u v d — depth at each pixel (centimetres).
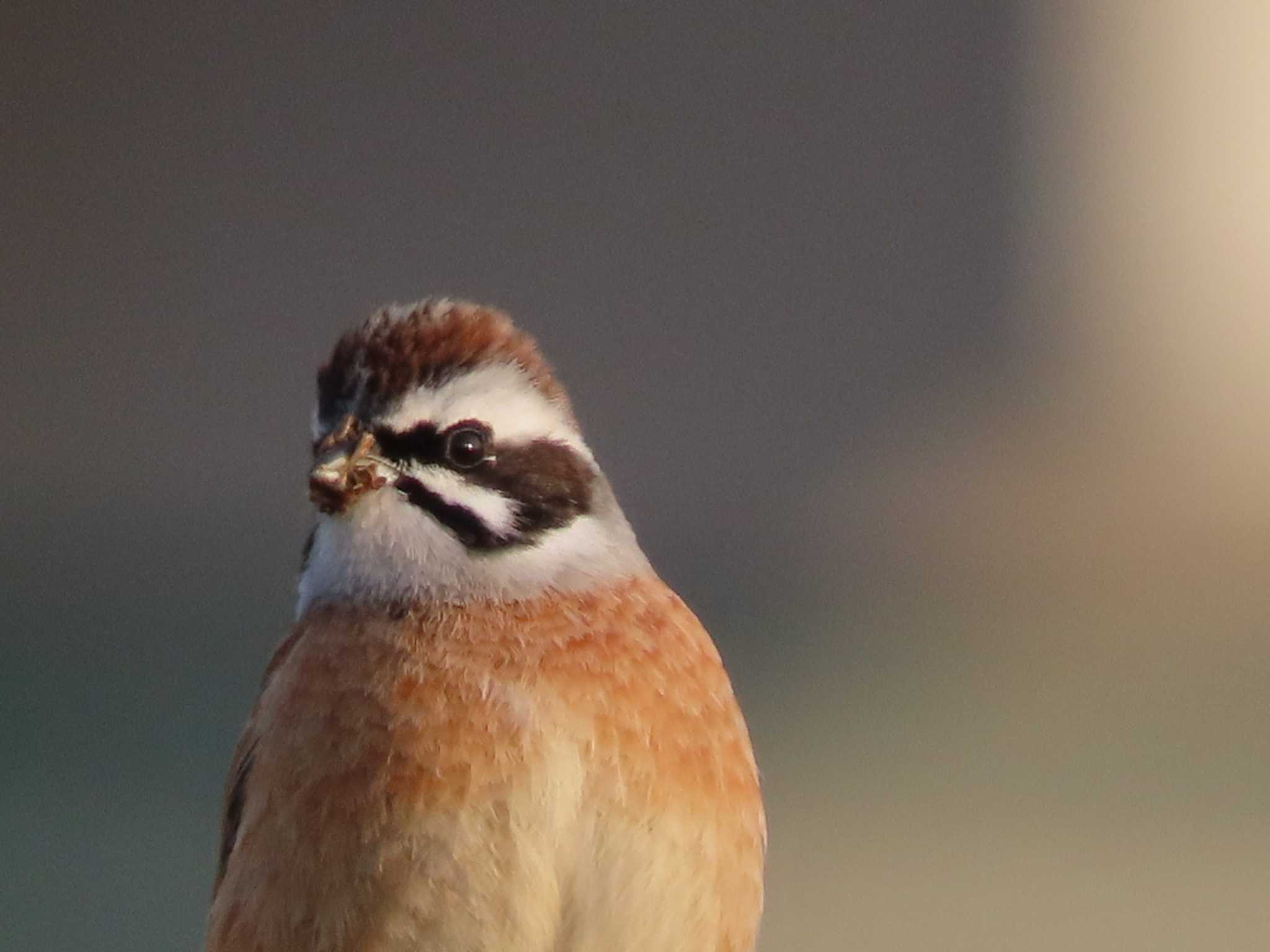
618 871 231
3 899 250
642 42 364
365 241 360
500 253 361
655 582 233
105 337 356
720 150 367
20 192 355
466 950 231
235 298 358
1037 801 258
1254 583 356
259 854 231
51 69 355
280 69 358
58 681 293
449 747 231
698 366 366
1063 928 250
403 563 232
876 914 251
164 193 356
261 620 323
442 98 361
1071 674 307
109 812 253
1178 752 274
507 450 233
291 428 355
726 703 232
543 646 232
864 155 371
